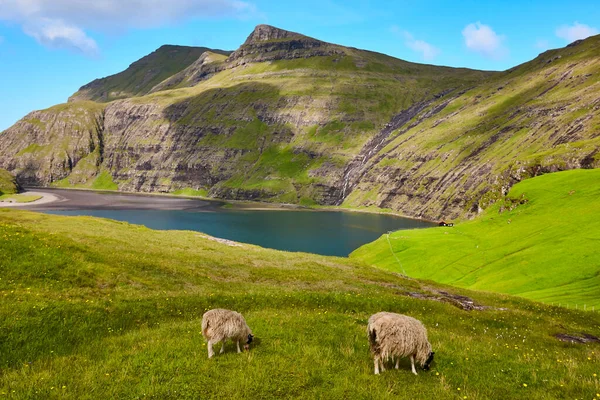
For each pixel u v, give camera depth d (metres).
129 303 23.91
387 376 14.20
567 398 13.27
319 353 15.96
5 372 13.95
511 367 16.56
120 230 58.50
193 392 12.67
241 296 29.44
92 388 12.63
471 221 127.19
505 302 43.50
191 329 19.95
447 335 22.14
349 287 42.03
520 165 150.50
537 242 83.19
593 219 80.94
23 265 26.06
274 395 12.74
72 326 19.03
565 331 30.88
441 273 86.75
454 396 12.94
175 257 42.69
